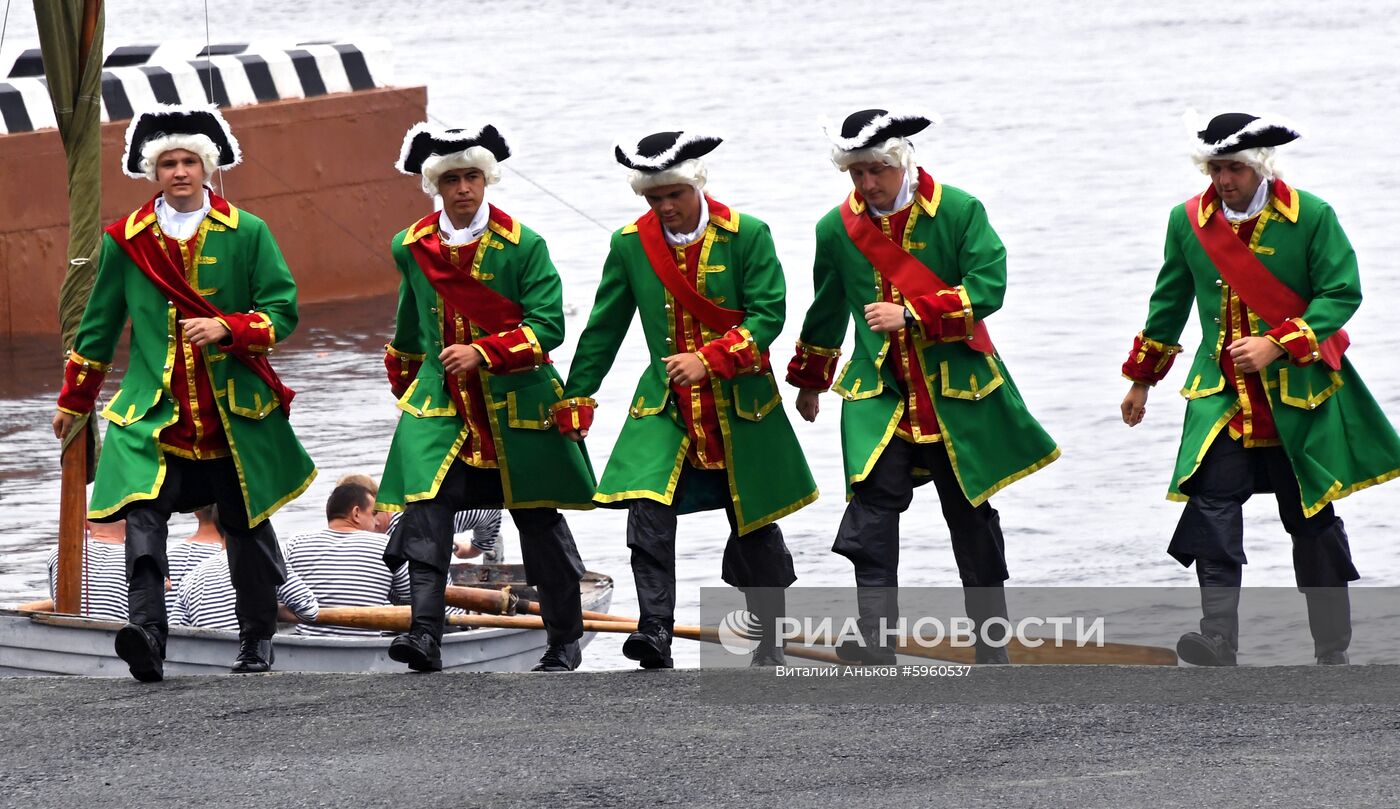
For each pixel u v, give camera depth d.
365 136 110.00
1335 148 154.12
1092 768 23.00
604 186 151.62
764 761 23.66
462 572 46.91
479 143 28.94
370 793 22.84
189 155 28.98
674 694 27.03
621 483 28.72
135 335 29.33
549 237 127.06
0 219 95.94
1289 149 154.38
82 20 40.41
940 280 28.98
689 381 28.05
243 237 29.25
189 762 24.28
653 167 28.30
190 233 29.08
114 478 28.70
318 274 108.50
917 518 56.34
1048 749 23.86
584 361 29.48
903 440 29.27
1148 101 198.88
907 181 29.17
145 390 29.08
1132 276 104.06
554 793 22.62
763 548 29.70
